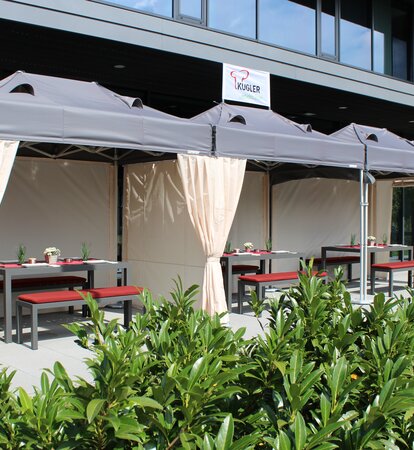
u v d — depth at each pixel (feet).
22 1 20.42
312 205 33.40
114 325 8.30
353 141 24.89
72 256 24.48
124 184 25.23
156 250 23.32
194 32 25.07
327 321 9.68
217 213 19.26
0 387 6.66
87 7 21.86
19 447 6.02
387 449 5.91
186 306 9.67
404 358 7.07
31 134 15.01
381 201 36.76
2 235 22.59
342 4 34.30
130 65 26.20
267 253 26.22
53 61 25.45
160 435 5.80
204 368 6.31
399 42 38.11
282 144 20.86
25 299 17.85
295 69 29.09
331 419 5.83
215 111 22.09
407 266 29.58
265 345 7.52
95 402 5.22
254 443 5.65
